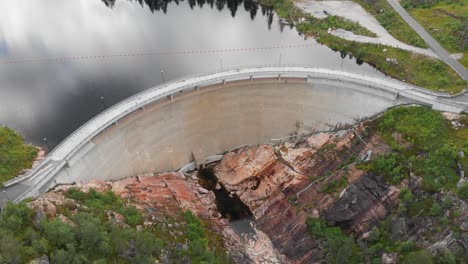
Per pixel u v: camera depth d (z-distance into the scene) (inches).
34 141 3614.7
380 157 3496.6
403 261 2864.2
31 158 3371.1
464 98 3821.4
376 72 4756.4
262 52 5187.0
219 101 4065.0
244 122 4200.3
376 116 3848.4
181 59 4921.3
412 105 3772.1
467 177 3073.3
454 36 4766.2
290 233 3602.4
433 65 4421.8
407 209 3154.5
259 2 6717.5
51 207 2546.8
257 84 4106.8
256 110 4195.4
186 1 6781.5
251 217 3801.7
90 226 2278.5
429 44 4761.3
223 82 4015.8
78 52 4943.4
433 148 3356.3
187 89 3912.4
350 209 3437.5
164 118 3855.8
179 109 3917.3
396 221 3154.5
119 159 3582.7
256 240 3624.5
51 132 3725.4
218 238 3400.6
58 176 3122.5
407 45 4889.3
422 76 4404.5
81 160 3302.2
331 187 3597.4
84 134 3304.6
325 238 3410.4
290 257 3506.4
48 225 2183.8
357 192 3452.3
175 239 2972.4
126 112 3518.7
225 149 4195.4
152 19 5979.3
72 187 2972.4
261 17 6245.1
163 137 3882.9
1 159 3213.6
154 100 3683.6
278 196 3855.8
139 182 3577.8
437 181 3125.0
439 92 3951.8
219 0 6865.2
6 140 3476.9
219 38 5511.8
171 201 3508.9
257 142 4244.6
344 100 4099.4
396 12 5472.4
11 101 4099.4
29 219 2273.6
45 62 4714.6
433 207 2989.7
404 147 3462.1
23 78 4436.5
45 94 4202.8
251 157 4077.3
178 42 5324.8
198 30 5708.7
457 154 3221.0
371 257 3073.3
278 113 4224.9
